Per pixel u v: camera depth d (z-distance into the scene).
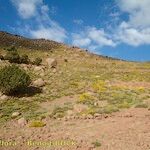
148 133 17.17
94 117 21.44
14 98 29.36
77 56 84.50
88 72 49.53
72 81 38.66
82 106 24.92
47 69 47.81
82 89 33.44
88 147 15.01
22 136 17.28
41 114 23.31
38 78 39.06
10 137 17.33
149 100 27.72
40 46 94.00
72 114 22.56
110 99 27.62
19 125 20.31
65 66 56.84
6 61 48.91
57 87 34.53
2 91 30.03
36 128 19.31
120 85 37.25
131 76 46.66
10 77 30.53
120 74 49.06
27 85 31.56
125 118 20.95
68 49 95.56
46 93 31.66
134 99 27.67
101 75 46.19
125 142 15.71
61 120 21.19
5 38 92.25
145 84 39.28
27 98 29.48
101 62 73.38
